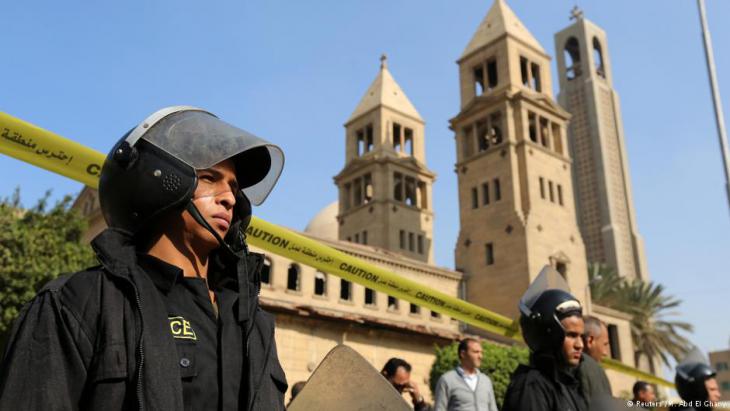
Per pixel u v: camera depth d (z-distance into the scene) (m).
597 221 136.00
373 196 59.91
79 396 1.46
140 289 1.59
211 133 1.88
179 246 1.83
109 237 1.71
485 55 57.12
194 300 1.75
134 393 1.46
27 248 21.41
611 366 14.76
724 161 22.17
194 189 1.79
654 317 58.53
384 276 6.91
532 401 3.90
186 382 1.58
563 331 4.12
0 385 1.42
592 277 60.03
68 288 1.57
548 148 52.88
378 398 2.22
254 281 1.97
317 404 2.20
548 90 56.44
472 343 7.61
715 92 23.34
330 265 6.32
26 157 4.25
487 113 53.66
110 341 1.49
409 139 67.31
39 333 1.47
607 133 143.38
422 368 37.12
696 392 7.37
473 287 49.09
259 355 1.80
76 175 4.42
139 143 1.82
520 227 47.66
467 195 52.81
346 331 34.12
